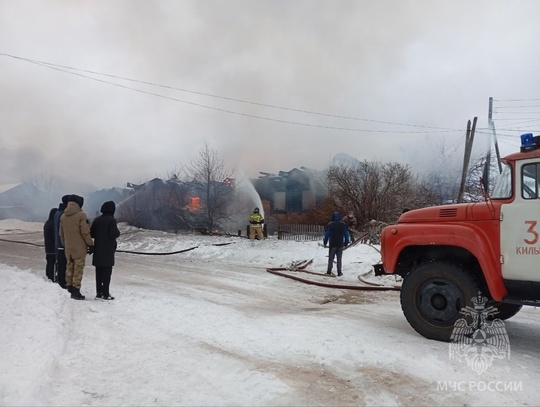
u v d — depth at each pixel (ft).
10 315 16.22
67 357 13.70
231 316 19.89
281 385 11.97
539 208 14.89
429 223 17.61
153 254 56.49
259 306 23.32
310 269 40.22
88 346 14.96
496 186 17.10
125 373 12.71
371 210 74.59
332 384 12.25
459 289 16.25
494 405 11.02
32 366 12.06
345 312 22.24
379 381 12.49
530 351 15.47
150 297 24.04
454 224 16.75
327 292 29.04
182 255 54.65
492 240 15.78
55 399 10.77
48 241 28.86
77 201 23.06
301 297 27.02
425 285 16.99
